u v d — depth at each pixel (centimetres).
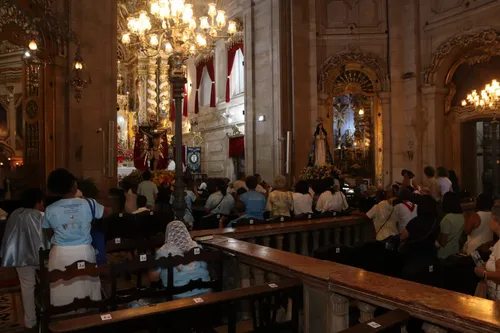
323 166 1359
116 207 1093
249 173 1723
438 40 1555
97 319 296
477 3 1415
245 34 1773
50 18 1000
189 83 2664
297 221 730
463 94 1583
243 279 468
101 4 1183
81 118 1124
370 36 1681
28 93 1105
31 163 1098
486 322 244
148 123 1989
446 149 1591
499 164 1734
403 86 1652
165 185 1297
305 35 1631
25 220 525
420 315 281
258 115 1716
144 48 1055
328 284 351
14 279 686
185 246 467
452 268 454
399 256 541
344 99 1753
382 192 895
